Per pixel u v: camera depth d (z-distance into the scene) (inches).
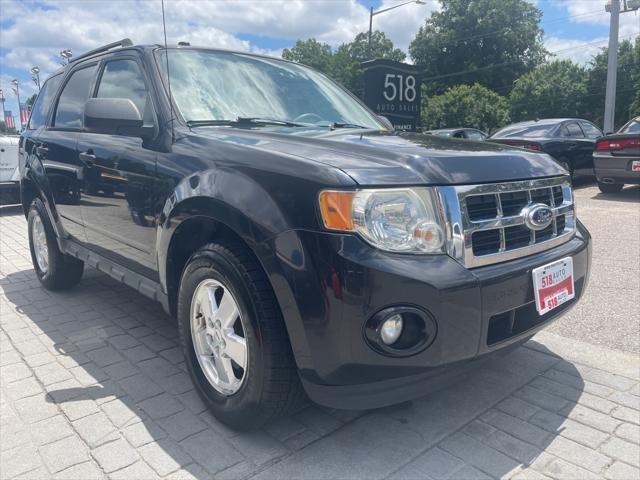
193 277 98.0
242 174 89.1
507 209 90.8
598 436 93.3
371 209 77.4
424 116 1626.5
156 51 128.0
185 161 102.3
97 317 157.8
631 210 314.0
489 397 107.1
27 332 146.9
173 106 115.4
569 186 107.9
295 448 91.9
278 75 143.6
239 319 93.2
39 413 104.1
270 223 81.6
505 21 2122.3
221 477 84.5
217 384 98.7
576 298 104.2
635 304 156.9
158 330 147.5
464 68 2140.7
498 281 83.4
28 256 240.8
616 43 761.0
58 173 151.6
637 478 82.5
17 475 85.7
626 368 117.6
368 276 74.9
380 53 2362.2
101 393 112.0
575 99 1733.5
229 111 122.6
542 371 117.4
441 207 81.6
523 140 391.2
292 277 78.7
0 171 360.8
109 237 132.3
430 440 93.4
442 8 2233.0
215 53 137.3
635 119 361.1
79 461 89.0
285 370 85.4
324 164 82.1
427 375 81.4
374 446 92.0
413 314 77.6
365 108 157.5
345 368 77.7
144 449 92.0
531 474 84.0
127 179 118.6
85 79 154.8
